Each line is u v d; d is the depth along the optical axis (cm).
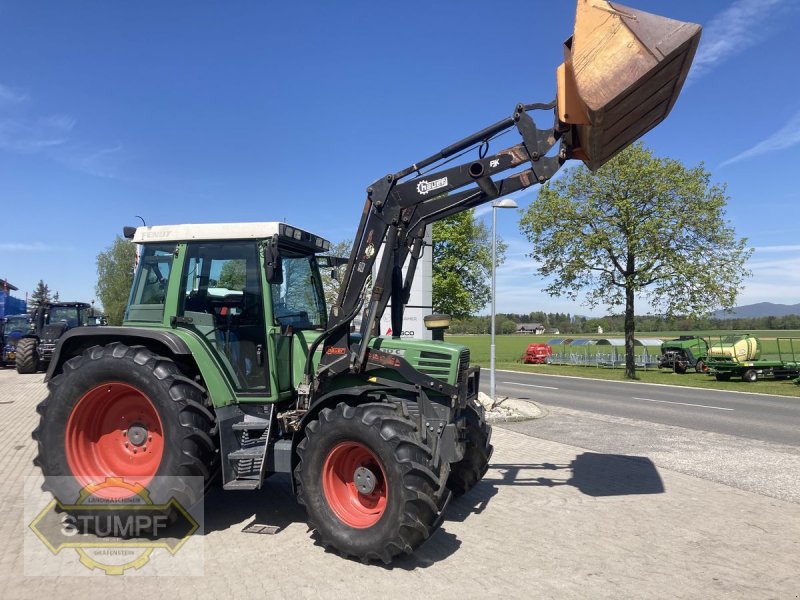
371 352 509
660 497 625
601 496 629
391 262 525
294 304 585
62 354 544
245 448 512
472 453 592
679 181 2169
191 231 551
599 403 1502
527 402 1450
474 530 521
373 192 530
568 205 2317
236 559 448
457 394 501
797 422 1169
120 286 6097
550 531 519
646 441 940
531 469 750
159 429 509
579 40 420
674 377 2478
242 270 542
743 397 1669
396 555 438
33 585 402
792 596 392
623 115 438
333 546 451
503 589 400
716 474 724
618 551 472
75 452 508
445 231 3016
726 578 420
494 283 1487
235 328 535
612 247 2286
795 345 3975
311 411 490
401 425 441
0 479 666
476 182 509
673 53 401
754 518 555
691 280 2211
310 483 464
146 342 536
